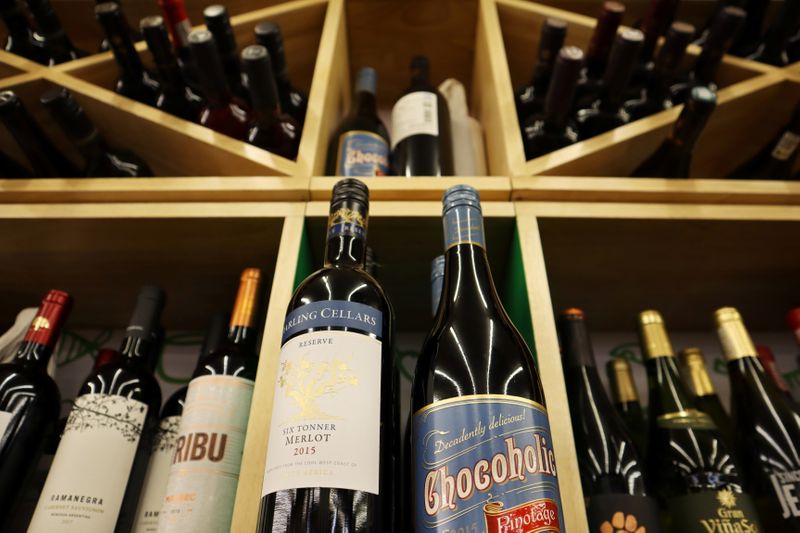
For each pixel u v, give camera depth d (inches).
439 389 19.8
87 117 29.9
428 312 35.9
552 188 28.8
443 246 30.0
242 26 38.4
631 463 27.3
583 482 26.2
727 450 28.4
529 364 21.7
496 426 17.6
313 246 29.7
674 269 32.6
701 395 33.0
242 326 27.4
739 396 31.8
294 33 40.6
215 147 30.0
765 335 39.8
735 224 28.9
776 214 28.7
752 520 23.2
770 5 43.0
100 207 28.5
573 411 29.3
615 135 31.0
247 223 28.4
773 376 34.0
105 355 32.0
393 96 49.3
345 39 42.8
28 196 28.8
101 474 23.2
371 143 34.1
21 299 35.3
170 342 38.2
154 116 31.0
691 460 27.8
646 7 43.3
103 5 32.6
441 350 21.4
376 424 18.3
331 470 17.0
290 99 38.3
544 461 17.3
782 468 27.1
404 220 28.2
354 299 20.9
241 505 19.9
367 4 41.7
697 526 23.4
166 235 29.5
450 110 40.5
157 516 24.7
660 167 32.7
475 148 38.4
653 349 31.8
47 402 26.8
